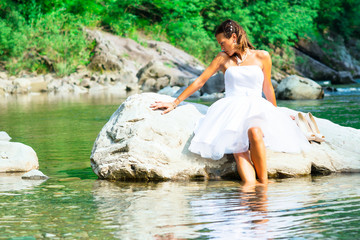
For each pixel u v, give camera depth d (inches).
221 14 1103.0
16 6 885.2
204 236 104.6
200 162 177.6
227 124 173.2
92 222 117.3
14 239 105.5
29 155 199.6
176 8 1053.2
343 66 1216.8
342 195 139.9
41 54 851.4
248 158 173.0
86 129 319.6
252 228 109.2
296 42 1206.9
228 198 140.1
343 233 104.1
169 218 119.3
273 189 152.1
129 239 103.8
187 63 922.1
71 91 757.3
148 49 941.2
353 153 187.8
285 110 202.5
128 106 191.8
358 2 1311.5
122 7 1027.3
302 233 104.8
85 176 183.2
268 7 1122.7
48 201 140.7
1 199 144.1
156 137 180.2
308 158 181.0
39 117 397.7
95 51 869.8
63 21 901.2
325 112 371.9
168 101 196.5
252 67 183.3
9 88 722.8
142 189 157.6
